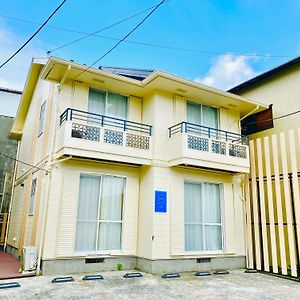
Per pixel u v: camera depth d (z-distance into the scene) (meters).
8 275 7.95
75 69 9.29
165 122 10.59
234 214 11.23
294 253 9.29
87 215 9.23
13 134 16.22
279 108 12.19
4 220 16.12
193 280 8.39
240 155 11.12
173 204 9.94
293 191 9.79
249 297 6.73
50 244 8.41
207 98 11.50
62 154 8.61
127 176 10.22
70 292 6.62
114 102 10.79
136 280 8.07
